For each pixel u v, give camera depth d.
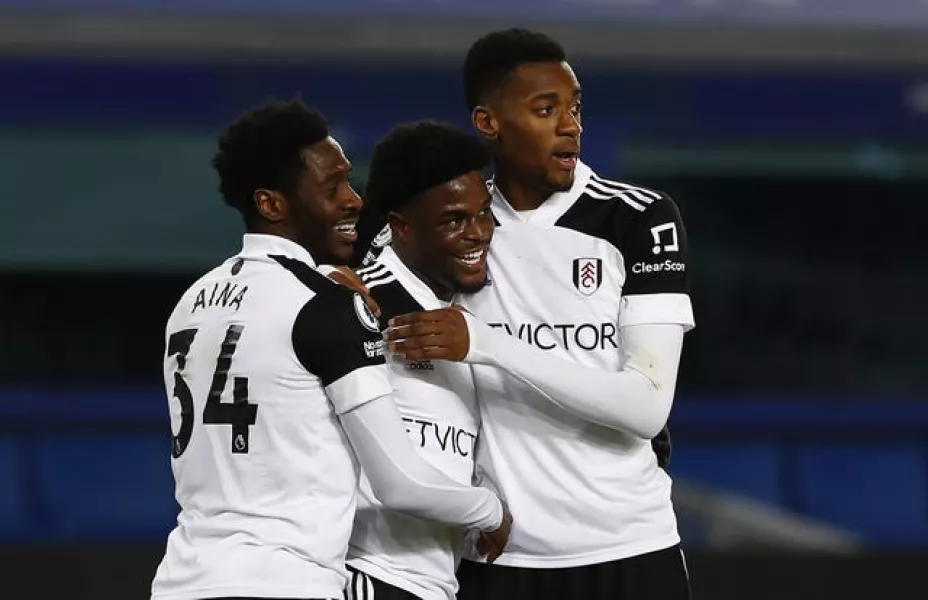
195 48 26.50
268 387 9.55
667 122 27.52
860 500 28.53
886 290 30.25
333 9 26.39
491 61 10.64
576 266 10.73
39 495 27.75
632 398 10.27
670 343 10.53
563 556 10.71
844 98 27.72
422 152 10.30
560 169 10.57
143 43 26.36
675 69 26.84
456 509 9.90
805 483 28.73
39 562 18.11
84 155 28.05
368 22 26.44
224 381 9.65
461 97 27.11
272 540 9.38
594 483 10.70
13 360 29.41
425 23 26.41
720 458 28.80
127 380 29.64
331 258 10.25
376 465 9.62
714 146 28.14
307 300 9.62
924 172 28.66
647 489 10.89
